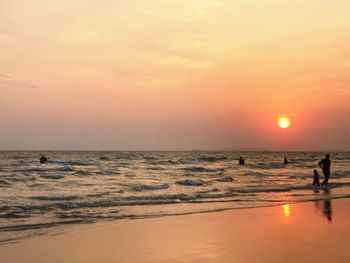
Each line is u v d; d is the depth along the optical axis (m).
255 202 14.77
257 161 79.75
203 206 13.57
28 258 6.62
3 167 39.81
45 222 10.04
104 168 41.84
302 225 9.80
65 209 12.34
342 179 28.88
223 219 10.75
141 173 34.62
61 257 6.70
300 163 67.88
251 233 8.76
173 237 8.33
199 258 6.58
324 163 22.09
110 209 12.58
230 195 17.22
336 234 8.62
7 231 8.85
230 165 56.28
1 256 6.71
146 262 6.39
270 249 7.18
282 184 23.70
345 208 13.05
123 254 6.91
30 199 14.56
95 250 7.19
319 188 21.05
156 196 16.05
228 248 7.27
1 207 12.25
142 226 9.62
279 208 13.08
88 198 15.19
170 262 6.38
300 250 7.09
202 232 8.89
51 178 26.34
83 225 9.70
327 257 6.57
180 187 21.23
